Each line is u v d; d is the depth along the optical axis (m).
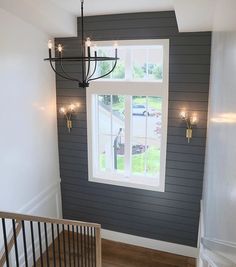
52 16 4.39
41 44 4.89
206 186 3.92
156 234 5.39
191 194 4.98
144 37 4.72
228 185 1.71
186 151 4.86
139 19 4.69
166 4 4.21
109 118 5.45
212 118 3.51
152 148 5.28
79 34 5.11
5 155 4.30
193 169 4.88
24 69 4.54
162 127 4.92
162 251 5.40
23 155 4.69
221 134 2.30
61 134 5.61
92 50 5.04
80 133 5.48
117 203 5.53
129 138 5.31
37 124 4.98
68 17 4.80
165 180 5.09
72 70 5.28
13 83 4.33
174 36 4.56
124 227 5.59
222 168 2.09
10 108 4.31
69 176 5.76
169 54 4.65
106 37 4.94
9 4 3.87
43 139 5.20
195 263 5.08
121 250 5.46
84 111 5.36
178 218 5.16
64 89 5.41
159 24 4.60
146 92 4.92
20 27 4.37
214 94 3.34
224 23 2.33
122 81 5.05
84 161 5.57
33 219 2.38
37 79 4.89
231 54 1.86
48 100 5.26
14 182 4.53
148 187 5.21
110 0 4.09
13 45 4.27
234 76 1.68
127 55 5.02
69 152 5.64
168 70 4.70
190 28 4.27
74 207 5.89
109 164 5.65
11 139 4.39
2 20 4.02
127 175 5.47
